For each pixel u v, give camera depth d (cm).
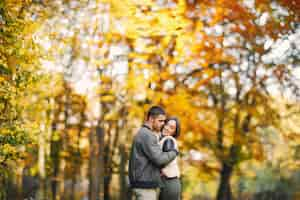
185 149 1518
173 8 1291
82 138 2164
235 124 1569
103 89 1455
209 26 1384
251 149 1608
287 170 2545
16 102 1173
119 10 1316
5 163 1270
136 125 1970
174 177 736
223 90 1584
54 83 1584
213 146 1548
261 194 2728
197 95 1419
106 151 2117
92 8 1434
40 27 1314
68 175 2200
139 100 1409
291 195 2666
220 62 1419
